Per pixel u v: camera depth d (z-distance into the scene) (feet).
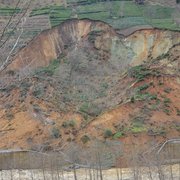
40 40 296.10
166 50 302.66
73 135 233.35
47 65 291.79
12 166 211.20
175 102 252.21
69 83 279.90
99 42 314.96
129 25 323.98
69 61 295.89
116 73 292.40
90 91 273.33
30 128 240.94
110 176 187.93
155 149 199.00
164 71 273.95
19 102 252.21
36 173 198.08
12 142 230.48
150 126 230.07
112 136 224.94
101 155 194.80
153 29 311.68
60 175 189.78
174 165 190.08
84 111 253.65
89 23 319.27
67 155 197.67
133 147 206.28
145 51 308.19
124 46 312.71
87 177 189.16
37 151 214.69
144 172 173.88
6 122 243.81
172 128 227.81
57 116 249.96
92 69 293.84
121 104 249.14
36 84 262.88
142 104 249.14
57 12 305.94
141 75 270.05
